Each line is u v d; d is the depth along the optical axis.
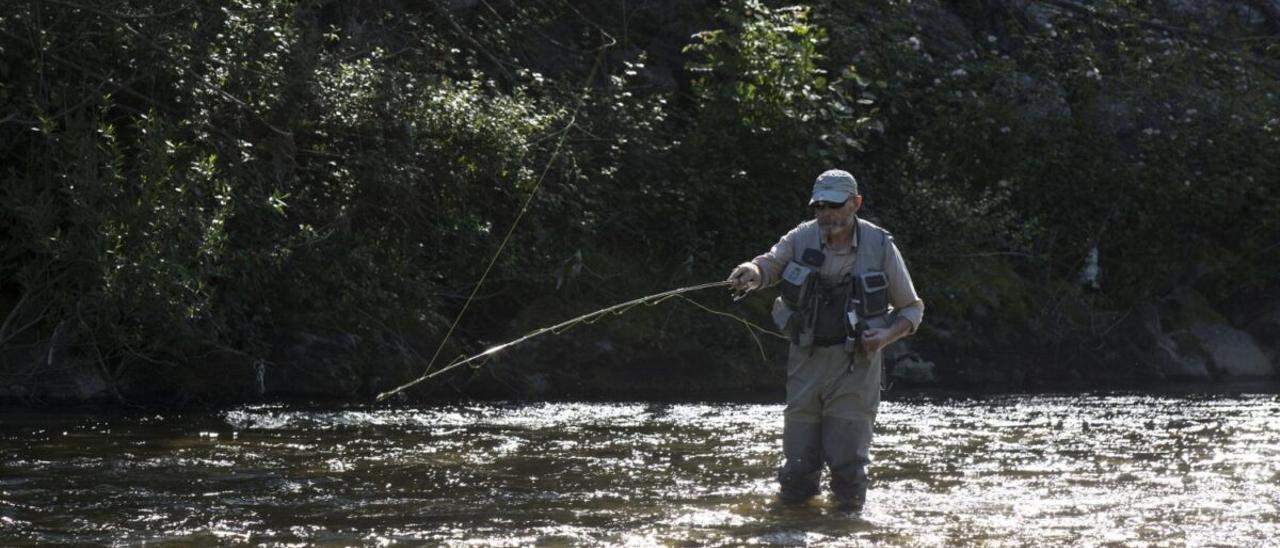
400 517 7.88
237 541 7.13
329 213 15.95
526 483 9.20
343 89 16.28
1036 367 19.75
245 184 15.20
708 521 7.85
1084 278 22.14
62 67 14.52
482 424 12.59
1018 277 21.23
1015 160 23.33
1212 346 21.53
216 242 13.58
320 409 13.51
